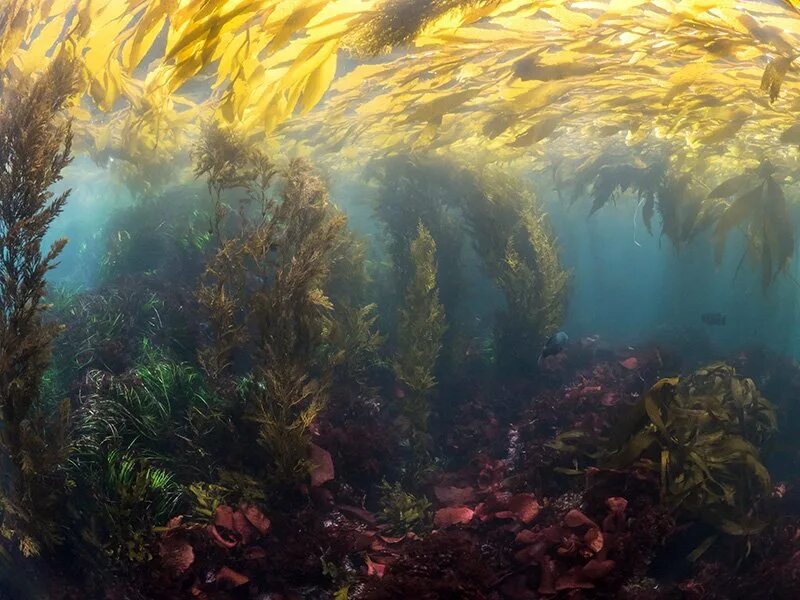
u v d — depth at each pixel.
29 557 2.58
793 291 6.37
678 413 2.69
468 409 4.07
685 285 6.87
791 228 2.61
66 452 2.49
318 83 1.79
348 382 3.61
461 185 4.76
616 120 3.40
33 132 2.29
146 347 3.73
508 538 2.54
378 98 2.87
